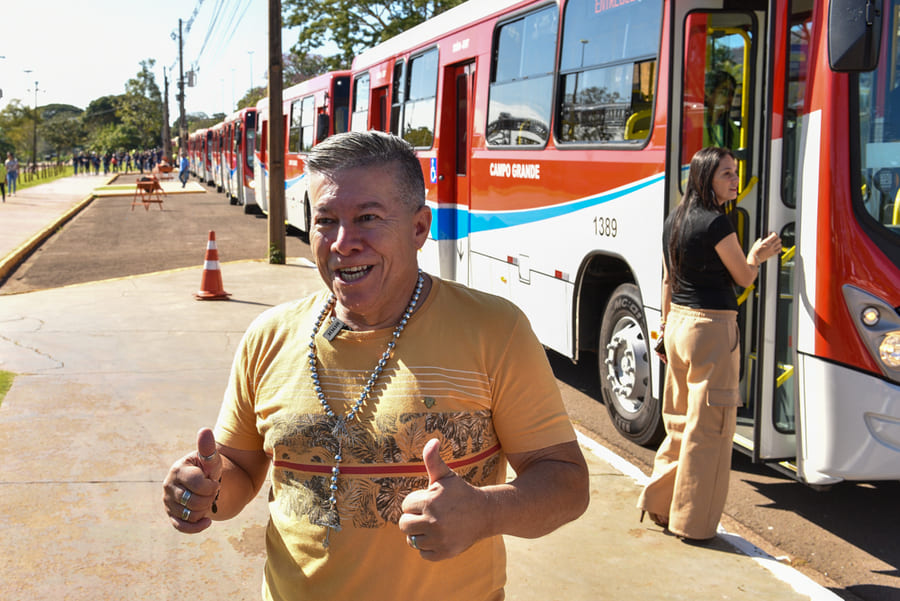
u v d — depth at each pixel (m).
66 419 5.44
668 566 3.60
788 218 4.27
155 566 3.56
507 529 1.55
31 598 3.29
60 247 17.22
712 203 3.71
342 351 1.71
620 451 5.50
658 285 5.05
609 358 5.78
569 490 1.66
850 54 3.54
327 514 1.67
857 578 3.76
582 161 5.94
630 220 5.34
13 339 7.75
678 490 3.82
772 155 4.23
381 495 1.65
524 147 6.92
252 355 1.83
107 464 4.68
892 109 3.92
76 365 6.81
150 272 13.45
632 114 5.37
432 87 9.07
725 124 5.11
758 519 4.40
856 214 3.83
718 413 3.73
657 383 5.20
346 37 31.95
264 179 23.77
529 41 6.89
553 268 6.45
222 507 1.84
